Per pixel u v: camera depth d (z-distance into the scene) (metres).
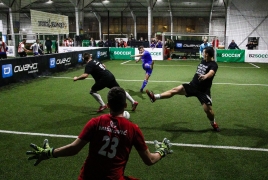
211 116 5.29
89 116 6.36
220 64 18.58
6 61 9.73
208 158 4.19
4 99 7.91
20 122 5.83
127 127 2.07
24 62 10.83
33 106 7.18
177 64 18.28
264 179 3.58
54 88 9.65
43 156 2.19
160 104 7.53
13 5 33.19
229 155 4.30
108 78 6.46
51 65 12.88
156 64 18.19
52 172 3.70
